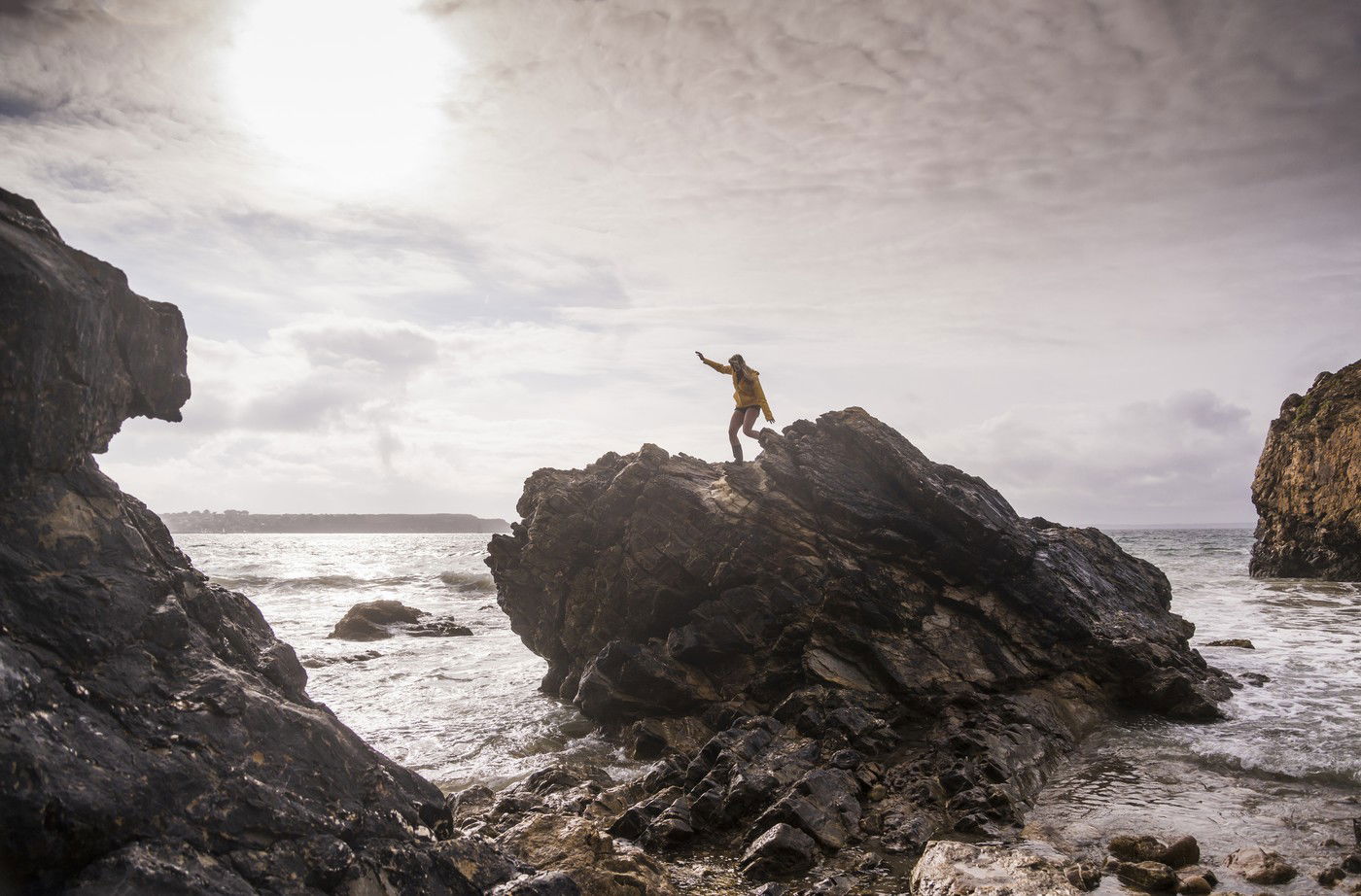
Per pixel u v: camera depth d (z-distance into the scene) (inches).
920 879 329.4
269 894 165.6
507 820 407.5
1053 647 616.7
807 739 516.1
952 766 461.1
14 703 150.6
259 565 3034.0
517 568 841.5
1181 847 334.3
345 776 200.7
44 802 143.6
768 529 652.1
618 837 407.2
